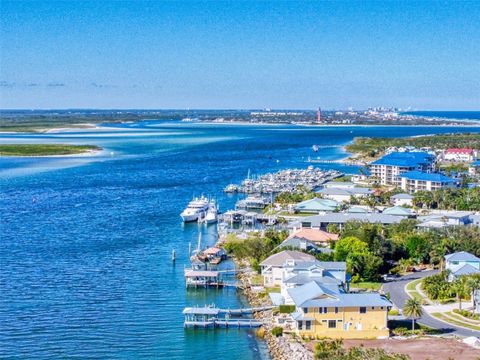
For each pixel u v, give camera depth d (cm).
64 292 16250
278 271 17262
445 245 19112
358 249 17925
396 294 16050
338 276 16325
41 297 15788
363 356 10638
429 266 18925
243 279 17850
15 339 13100
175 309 15238
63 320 14262
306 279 15512
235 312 14925
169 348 12900
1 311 14712
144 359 12300
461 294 15238
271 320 14400
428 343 12825
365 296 13738
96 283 17075
